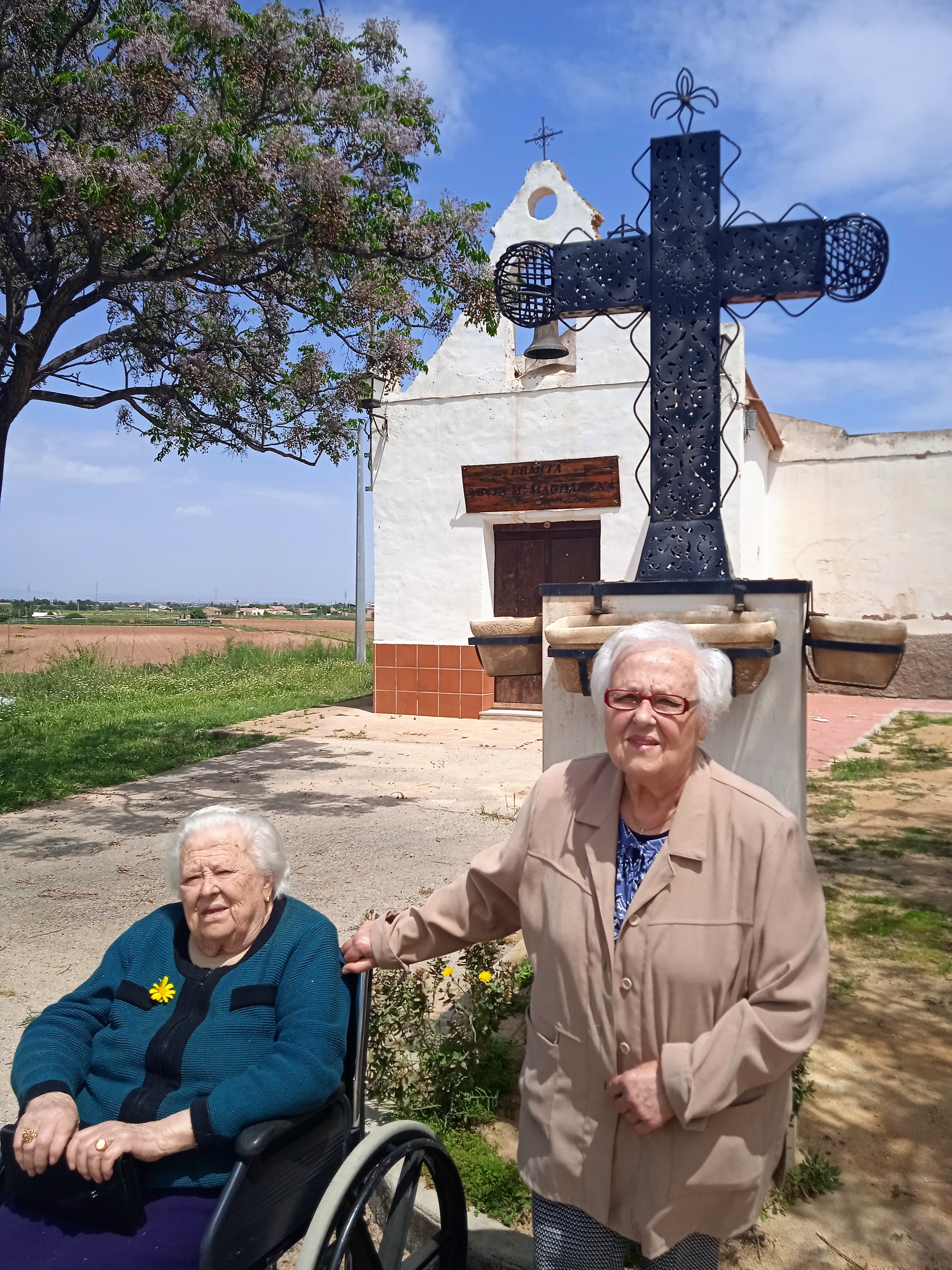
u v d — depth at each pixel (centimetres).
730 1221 197
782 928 194
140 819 761
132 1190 214
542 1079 210
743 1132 194
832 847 657
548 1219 208
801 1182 296
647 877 200
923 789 838
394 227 723
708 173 330
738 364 1185
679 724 200
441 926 238
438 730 1179
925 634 1483
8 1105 359
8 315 791
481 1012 352
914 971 450
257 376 909
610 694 205
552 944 209
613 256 345
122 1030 246
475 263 750
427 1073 344
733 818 200
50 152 655
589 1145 200
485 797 828
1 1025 413
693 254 331
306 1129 230
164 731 1166
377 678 1309
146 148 708
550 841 217
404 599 1286
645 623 215
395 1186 303
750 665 290
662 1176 192
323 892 581
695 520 329
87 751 1030
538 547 1241
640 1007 197
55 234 787
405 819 755
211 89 710
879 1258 266
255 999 242
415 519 1273
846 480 1520
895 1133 323
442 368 1243
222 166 666
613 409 1162
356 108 711
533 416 1199
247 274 816
